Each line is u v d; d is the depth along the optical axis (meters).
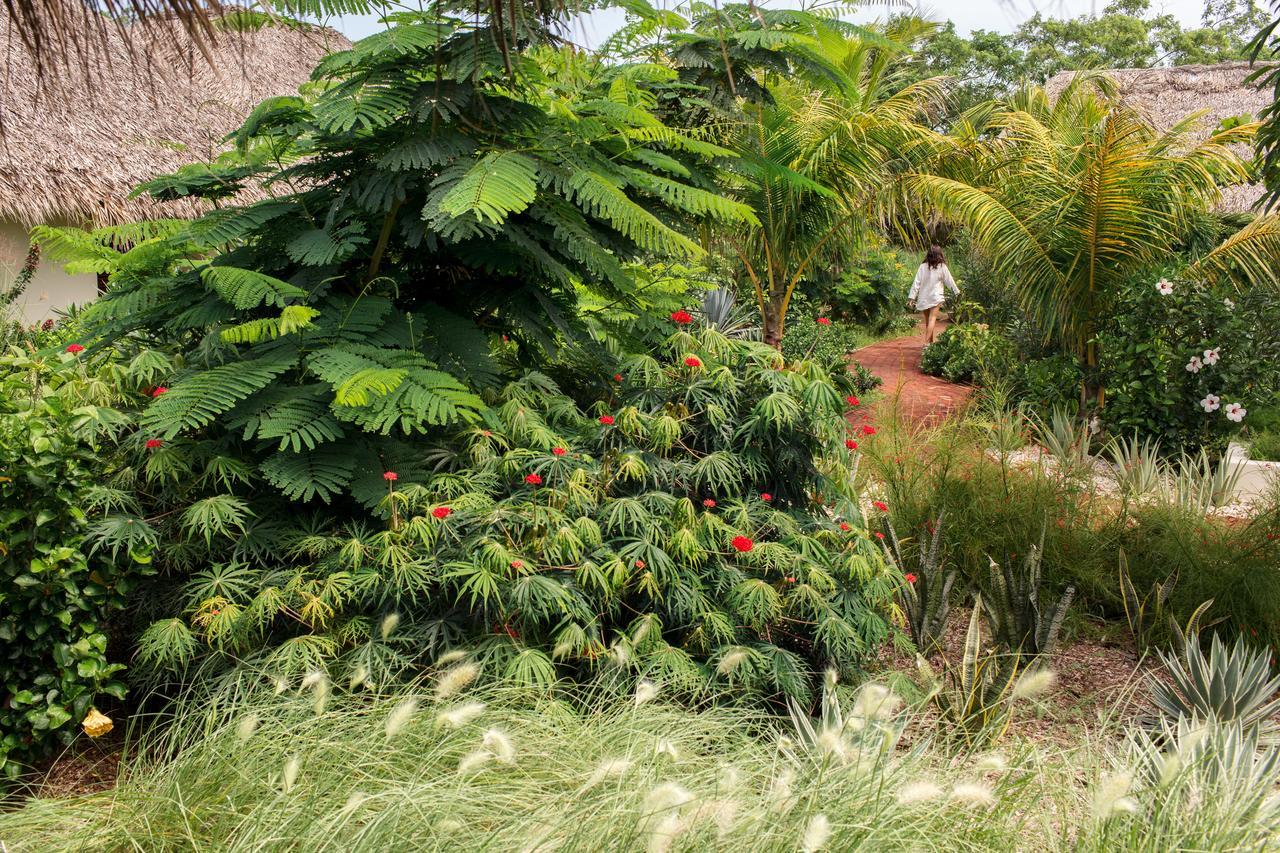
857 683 3.56
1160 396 7.84
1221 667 3.66
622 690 3.03
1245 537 4.99
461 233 3.18
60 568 2.96
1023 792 2.64
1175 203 8.03
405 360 3.36
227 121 10.37
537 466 3.45
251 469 3.35
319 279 3.49
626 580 3.15
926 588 4.25
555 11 1.44
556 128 3.53
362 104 3.13
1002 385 8.75
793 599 3.33
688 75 4.80
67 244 3.73
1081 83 10.07
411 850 2.18
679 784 2.41
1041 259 8.35
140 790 2.53
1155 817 2.48
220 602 3.01
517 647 3.04
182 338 3.86
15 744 2.96
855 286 15.33
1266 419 8.44
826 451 3.99
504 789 2.50
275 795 2.38
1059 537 5.06
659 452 3.71
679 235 3.35
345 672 3.00
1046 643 4.02
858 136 7.03
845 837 2.23
